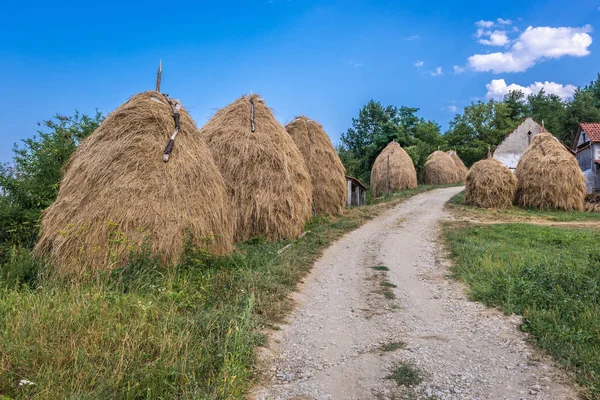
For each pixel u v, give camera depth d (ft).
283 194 40.34
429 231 50.26
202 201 27.63
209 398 12.35
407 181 114.83
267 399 13.47
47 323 15.42
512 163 115.03
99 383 12.44
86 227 23.82
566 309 19.76
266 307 21.72
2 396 11.55
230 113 43.16
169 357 14.26
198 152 29.32
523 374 14.93
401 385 14.43
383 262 34.73
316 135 61.93
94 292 19.38
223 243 28.81
